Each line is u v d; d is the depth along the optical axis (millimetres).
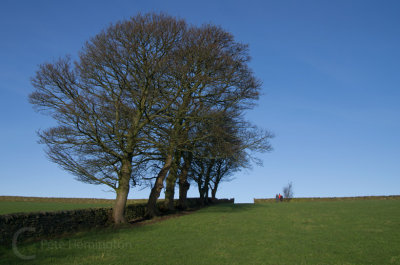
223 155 27141
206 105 26125
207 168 43219
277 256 14484
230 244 16984
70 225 19141
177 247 16078
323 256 14539
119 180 23422
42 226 17047
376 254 14836
